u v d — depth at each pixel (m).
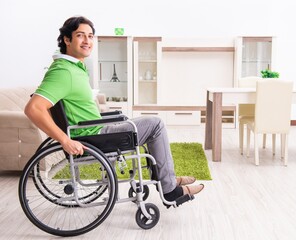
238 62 6.14
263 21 6.31
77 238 2.23
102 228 2.37
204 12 6.36
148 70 6.45
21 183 2.20
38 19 6.28
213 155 4.08
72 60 2.27
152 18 6.39
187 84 6.52
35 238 2.24
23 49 6.32
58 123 2.28
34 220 2.23
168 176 2.41
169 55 6.48
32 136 3.32
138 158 2.30
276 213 2.62
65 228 2.35
